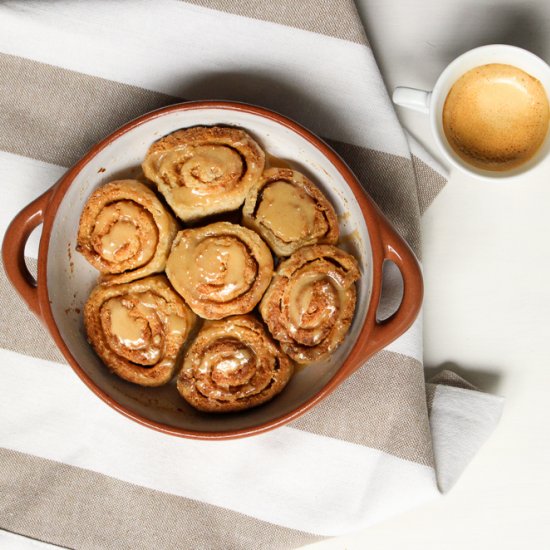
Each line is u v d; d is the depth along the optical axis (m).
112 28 0.78
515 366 0.80
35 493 0.80
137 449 0.80
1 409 0.80
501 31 0.79
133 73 0.79
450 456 0.78
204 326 0.74
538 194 0.80
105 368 0.74
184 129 0.74
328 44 0.77
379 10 0.80
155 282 0.74
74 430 0.80
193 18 0.78
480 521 0.81
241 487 0.79
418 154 0.79
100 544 0.80
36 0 0.78
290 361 0.73
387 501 0.78
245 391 0.73
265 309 0.73
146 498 0.80
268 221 0.73
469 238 0.80
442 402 0.79
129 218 0.73
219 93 0.79
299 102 0.78
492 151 0.76
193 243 0.73
